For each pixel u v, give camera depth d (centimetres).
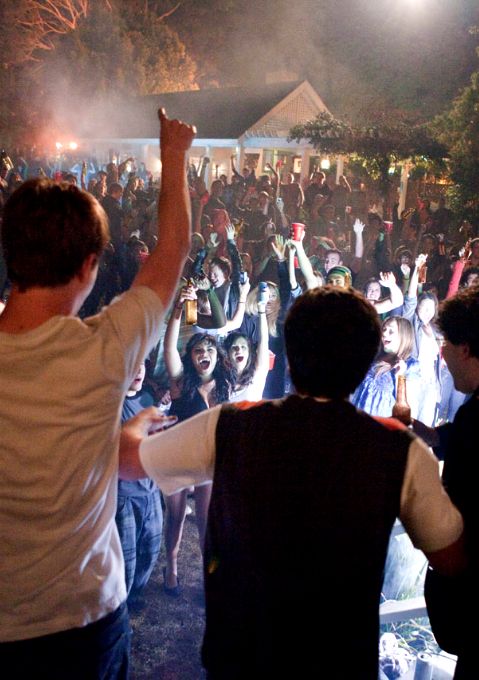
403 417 200
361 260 802
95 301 759
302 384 139
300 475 130
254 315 521
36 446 129
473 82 1437
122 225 1041
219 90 2372
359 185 1634
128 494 323
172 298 147
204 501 359
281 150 2116
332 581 129
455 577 142
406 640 334
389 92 2906
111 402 135
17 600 134
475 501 159
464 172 1421
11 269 133
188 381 401
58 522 133
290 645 130
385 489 129
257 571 131
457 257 796
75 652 139
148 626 350
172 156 155
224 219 809
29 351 129
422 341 517
